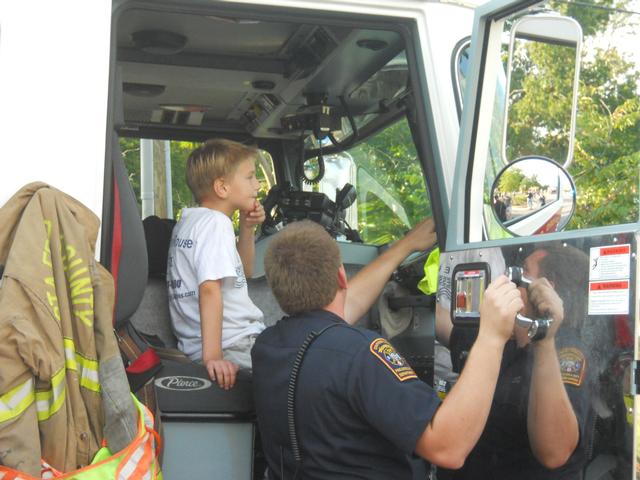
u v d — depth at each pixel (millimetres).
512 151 2270
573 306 2018
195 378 2443
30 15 2244
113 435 2012
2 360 1896
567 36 2072
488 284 2268
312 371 2143
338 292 2348
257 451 2605
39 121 2219
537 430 2094
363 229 3623
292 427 2166
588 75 2656
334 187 3889
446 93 2664
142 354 2365
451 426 2006
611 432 1915
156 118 4320
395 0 2629
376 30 2809
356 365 2098
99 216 2262
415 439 2012
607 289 1940
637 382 1868
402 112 3344
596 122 2725
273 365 2234
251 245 3164
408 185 3289
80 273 2043
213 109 4188
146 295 2990
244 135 4457
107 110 2334
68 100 2252
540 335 2092
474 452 2287
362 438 2123
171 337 3000
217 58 3559
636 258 1888
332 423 2119
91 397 2020
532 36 2168
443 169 2643
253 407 2473
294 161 4301
